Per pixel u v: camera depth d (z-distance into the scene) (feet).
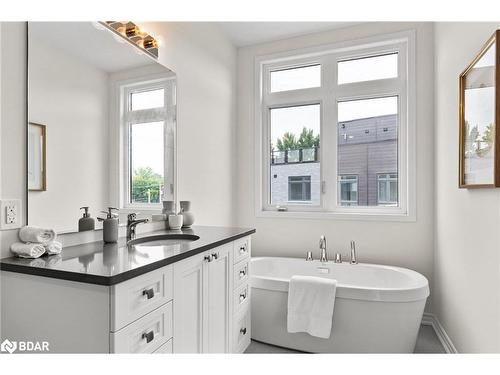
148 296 3.59
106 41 5.33
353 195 9.77
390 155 9.37
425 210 8.66
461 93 5.97
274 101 10.58
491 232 4.89
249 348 7.22
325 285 6.69
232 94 10.41
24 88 4.05
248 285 6.81
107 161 5.30
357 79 9.73
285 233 10.16
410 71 8.77
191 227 7.23
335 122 9.86
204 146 8.63
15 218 3.91
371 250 9.20
